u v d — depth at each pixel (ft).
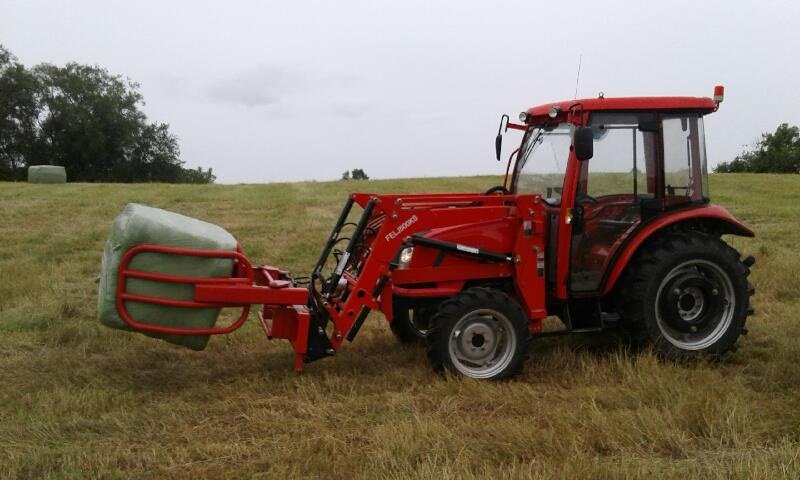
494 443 13.23
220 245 16.53
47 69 200.75
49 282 28.81
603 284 18.69
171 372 18.04
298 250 38.04
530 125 20.85
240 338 20.83
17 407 15.24
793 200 63.93
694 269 18.80
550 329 21.85
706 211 18.89
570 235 18.28
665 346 18.38
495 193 21.54
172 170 221.05
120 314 15.93
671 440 13.19
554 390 16.57
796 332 21.02
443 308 17.24
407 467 12.23
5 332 21.38
